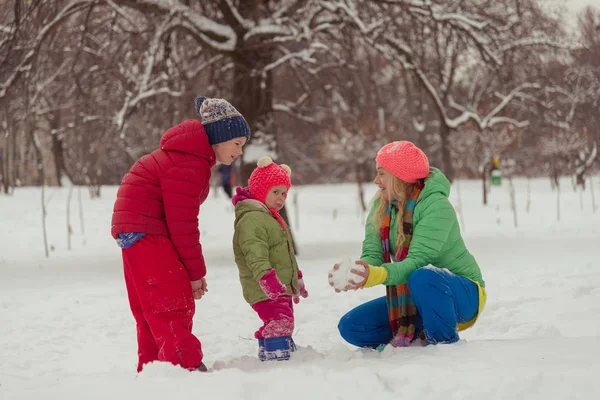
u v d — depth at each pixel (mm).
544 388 3111
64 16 12617
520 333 5500
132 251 4156
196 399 3191
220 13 15250
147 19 13625
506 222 18859
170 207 4121
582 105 21891
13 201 24500
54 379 3996
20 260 14070
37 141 32250
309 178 44375
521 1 14477
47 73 14156
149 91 13031
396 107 37062
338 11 14117
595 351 3744
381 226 4711
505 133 24078
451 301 4281
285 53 15188
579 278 8188
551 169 33812
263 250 4316
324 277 9984
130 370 5098
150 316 4125
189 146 4215
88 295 9117
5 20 12945
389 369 3557
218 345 5852
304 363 3984
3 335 6668
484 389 3150
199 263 4203
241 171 13984
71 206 23484
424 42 14570
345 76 17359
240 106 13992
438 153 41719
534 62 15359
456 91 24078
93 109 15031
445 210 4461
